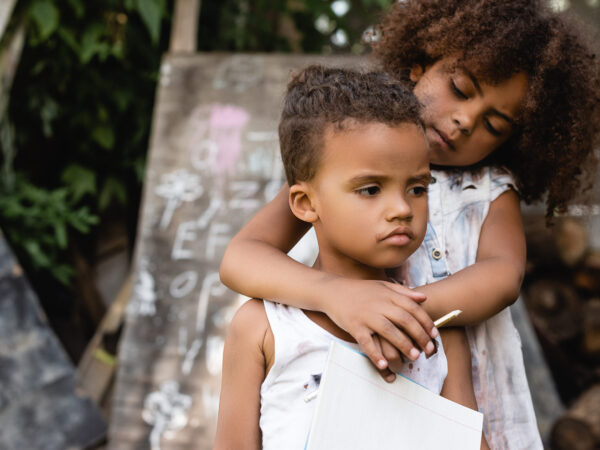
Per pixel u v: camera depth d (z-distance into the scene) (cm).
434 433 75
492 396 95
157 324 237
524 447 96
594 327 304
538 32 98
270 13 337
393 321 73
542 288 312
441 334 86
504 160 110
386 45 114
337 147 79
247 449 85
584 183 125
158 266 245
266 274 86
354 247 79
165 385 229
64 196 282
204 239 248
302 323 83
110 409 257
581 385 303
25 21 266
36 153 304
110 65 296
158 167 257
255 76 266
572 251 305
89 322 306
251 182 255
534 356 263
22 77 286
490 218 98
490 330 97
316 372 81
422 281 95
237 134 260
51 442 217
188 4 282
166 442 223
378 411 74
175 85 266
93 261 309
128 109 301
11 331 221
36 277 297
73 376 225
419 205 80
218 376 230
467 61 96
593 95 105
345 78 85
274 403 82
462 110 97
